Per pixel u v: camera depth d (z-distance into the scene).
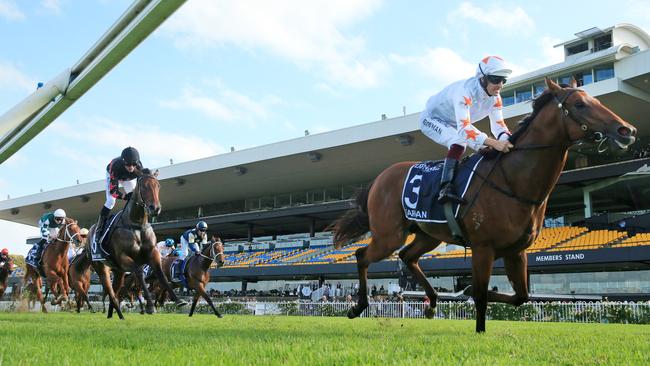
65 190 46.12
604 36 26.61
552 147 4.74
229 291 36.12
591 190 27.23
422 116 6.06
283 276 34.12
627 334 6.00
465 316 17.44
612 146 4.43
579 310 15.59
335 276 32.59
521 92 27.28
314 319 11.49
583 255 22.33
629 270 23.34
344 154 32.66
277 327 6.68
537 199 4.79
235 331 5.52
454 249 28.00
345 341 4.09
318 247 36.69
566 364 2.98
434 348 3.56
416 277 6.41
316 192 39.19
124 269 8.50
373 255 6.04
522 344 4.02
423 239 6.25
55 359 2.91
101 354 3.13
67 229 11.82
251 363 2.83
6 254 14.73
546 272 25.89
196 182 39.81
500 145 4.89
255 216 38.53
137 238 8.20
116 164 8.45
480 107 5.55
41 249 12.66
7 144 7.51
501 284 26.48
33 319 8.72
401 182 5.86
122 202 44.94
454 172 5.28
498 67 5.25
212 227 43.94
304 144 32.47
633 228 23.59
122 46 4.99
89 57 5.43
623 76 23.41
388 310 19.55
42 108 6.45
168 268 16.03
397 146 30.86
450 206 5.12
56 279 11.92
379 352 3.25
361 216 6.39
